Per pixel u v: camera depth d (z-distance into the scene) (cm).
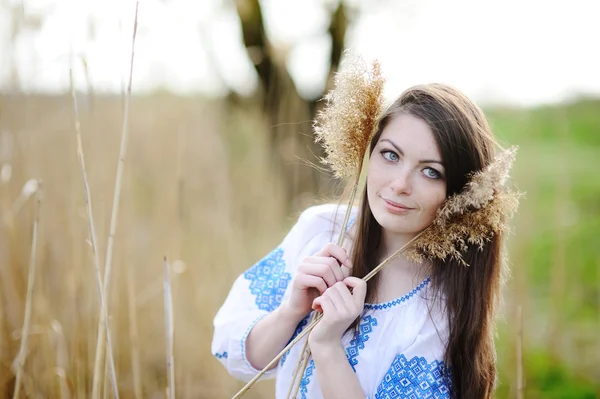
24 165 223
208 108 312
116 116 236
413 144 108
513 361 270
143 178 279
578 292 330
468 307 116
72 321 212
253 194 307
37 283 197
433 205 109
